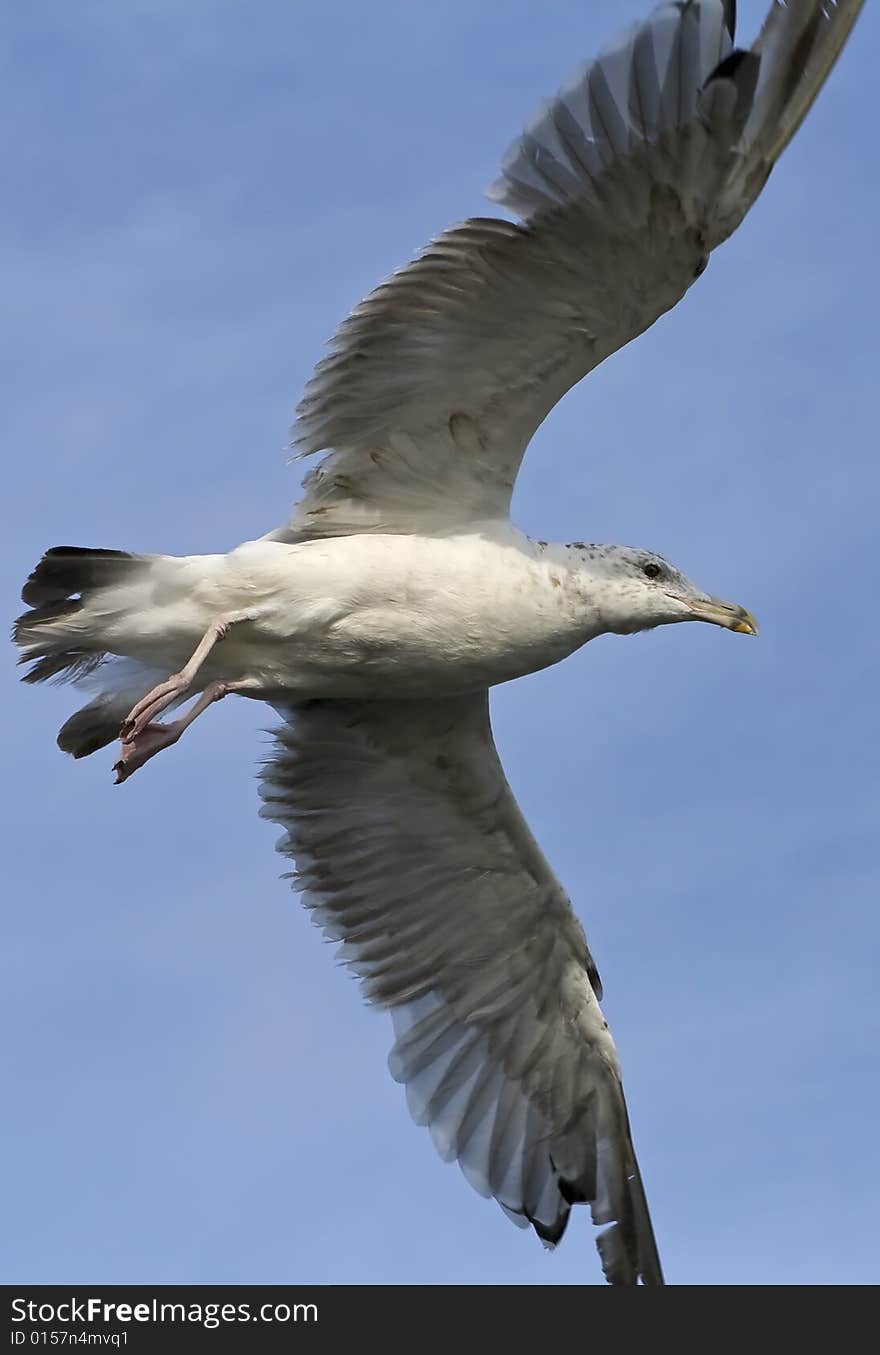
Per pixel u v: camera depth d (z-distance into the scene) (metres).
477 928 15.04
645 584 14.06
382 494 13.98
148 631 13.62
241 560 13.53
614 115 13.09
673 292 13.17
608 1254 14.79
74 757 14.11
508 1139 15.07
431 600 13.55
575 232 13.05
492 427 13.68
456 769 14.67
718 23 13.07
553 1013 14.99
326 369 13.75
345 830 15.15
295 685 13.85
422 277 13.30
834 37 13.10
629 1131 14.95
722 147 12.97
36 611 13.70
